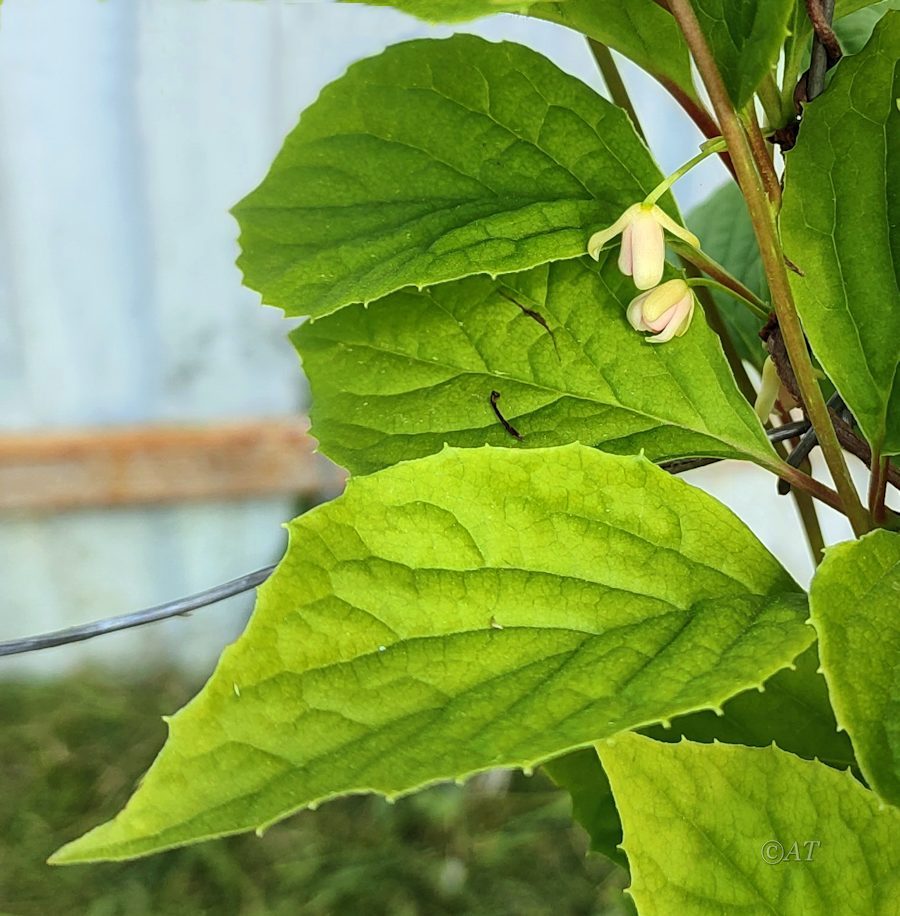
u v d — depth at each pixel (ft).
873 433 0.51
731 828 0.46
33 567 2.48
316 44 1.92
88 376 2.26
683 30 0.41
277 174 0.57
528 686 0.41
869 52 0.47
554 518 0.46
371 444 0.58
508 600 0.44
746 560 0.46
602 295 0.58
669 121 1.82
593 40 0.62
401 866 2.23
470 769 0.37
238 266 0.55
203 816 0.37
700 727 0.58
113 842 0.36
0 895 2.17
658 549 0.46
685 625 0.44
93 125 1.95
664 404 0.56
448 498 0.45
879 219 0.48
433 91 0.56
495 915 2.14
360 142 0.57
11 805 2.31
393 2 0.41
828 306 0.49
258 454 2.41
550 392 0.57
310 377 0.60
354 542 0.43
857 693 0.38
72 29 1.83
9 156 1.94
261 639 0.41
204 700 0.39
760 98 0.51
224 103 1.97
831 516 2.24
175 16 1.85
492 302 0.58
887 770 0.36
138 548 2.51
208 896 2.19
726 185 0.82
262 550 2.57
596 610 0.44
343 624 0.42
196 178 2.05
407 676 0.41
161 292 2.18
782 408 0.70
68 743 2.45
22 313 2.15
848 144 0.48
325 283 0.53
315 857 2.25
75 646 2.60
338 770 0.38
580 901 2.17
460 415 0.58
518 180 0.55
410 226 0.54
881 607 0.40
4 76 1.86
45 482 2.35
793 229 0.49
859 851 0.46
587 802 0.62
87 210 2.05
